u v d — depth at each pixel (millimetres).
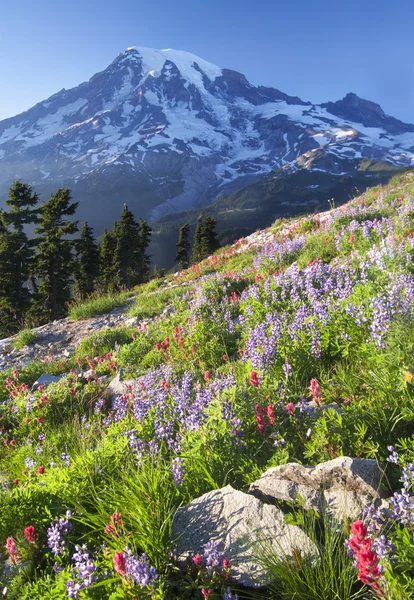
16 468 7234
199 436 5148
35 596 3639
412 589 2578
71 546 4246
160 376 9070
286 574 3088
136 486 4270
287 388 5742
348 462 3727
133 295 24828
